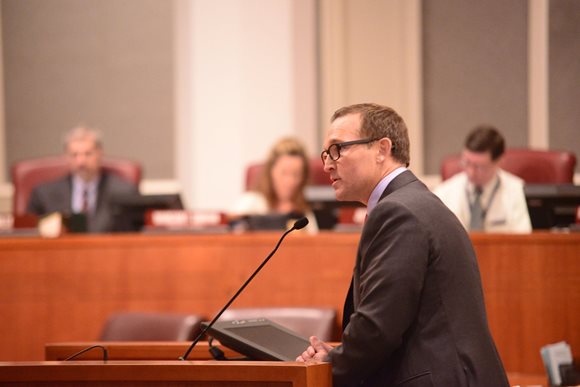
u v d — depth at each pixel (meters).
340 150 6.69
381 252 6.21
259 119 17.77
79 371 5.75
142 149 19.03
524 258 10.23
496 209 12.52
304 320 9.36
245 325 6.94
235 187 17.92
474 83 17.33
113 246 11.36
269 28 17.72
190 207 18.14
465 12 17.36
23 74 19.52
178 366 5.64
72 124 19.39
